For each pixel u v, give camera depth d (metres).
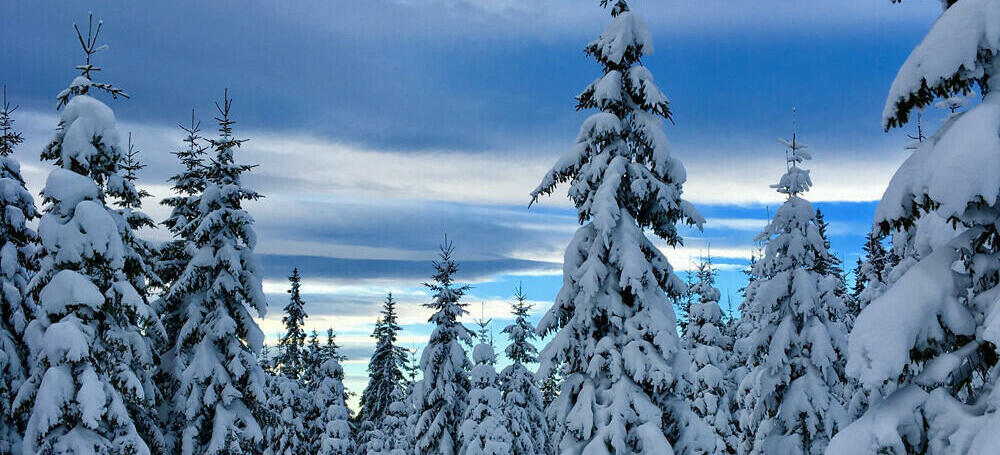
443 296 33.38
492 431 31.38
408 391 48.84
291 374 44.53
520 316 39.59
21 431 21.08
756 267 23.16
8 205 21.88
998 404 6.45
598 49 18.53
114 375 19.38
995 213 7.04
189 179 27.64
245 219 25.81
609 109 18.41
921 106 7.28
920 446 7.02
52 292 18.38
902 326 6.93
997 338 6.18
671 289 18.48
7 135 24.75
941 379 6.89
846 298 34.22
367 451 46.56
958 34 6.77
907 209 7.23
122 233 20.31
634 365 16.52
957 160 6.52
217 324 24.45
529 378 38.81
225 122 27.25
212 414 24.83
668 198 17.22
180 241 27.62
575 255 17.98
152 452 22.45
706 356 33.69
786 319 22.05
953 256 7.38
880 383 6.80
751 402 25.77
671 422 17.39
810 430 20.58
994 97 6.81
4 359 20.45
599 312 17.27
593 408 16.72
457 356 32.56
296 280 42.97
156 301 26.28
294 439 41.25
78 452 17.55
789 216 22.59
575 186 18.02
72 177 19.19
